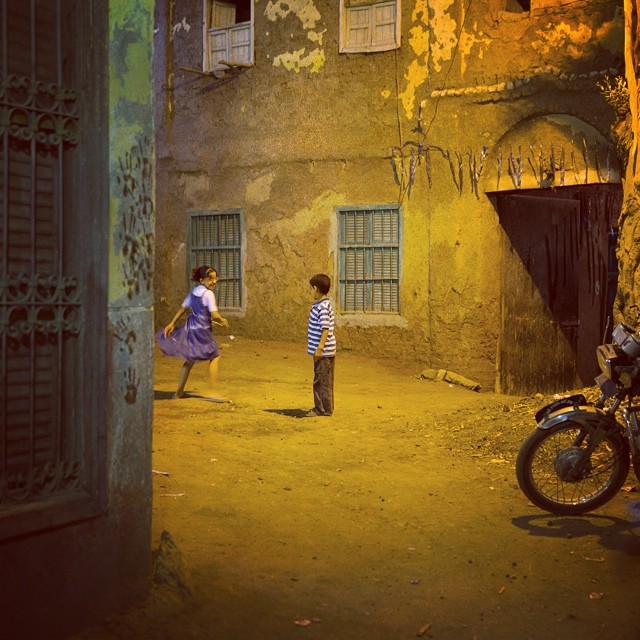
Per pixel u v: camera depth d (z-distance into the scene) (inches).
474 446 315.3
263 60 646.5
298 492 250.2
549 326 597.9
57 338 148.6
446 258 570.3
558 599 175.0
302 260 632.4
